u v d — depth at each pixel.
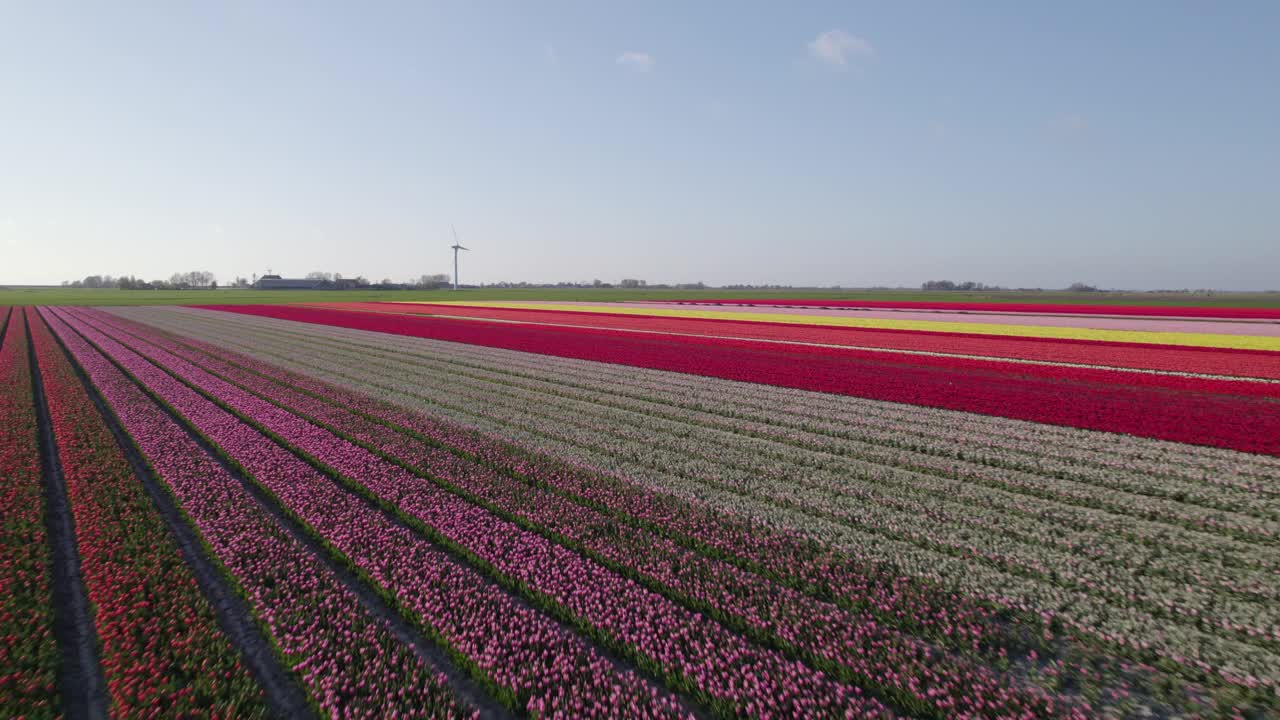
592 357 30.83
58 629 7.05
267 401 20.48
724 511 10.34
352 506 10.55
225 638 6.73
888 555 8.65
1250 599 7.35
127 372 26.88
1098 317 57.66
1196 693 5.77
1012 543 8.97
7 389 22.11
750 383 23.39
